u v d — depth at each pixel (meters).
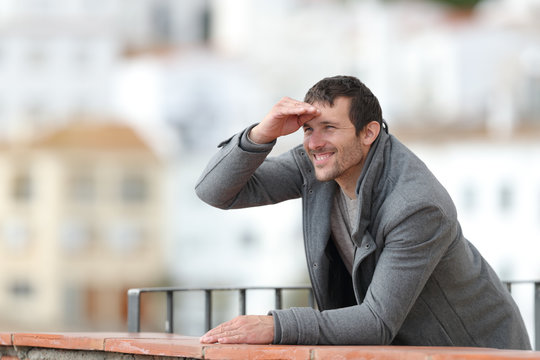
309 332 4.08
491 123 67.50
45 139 77.19
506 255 63.38
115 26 87.56
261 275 74.00
